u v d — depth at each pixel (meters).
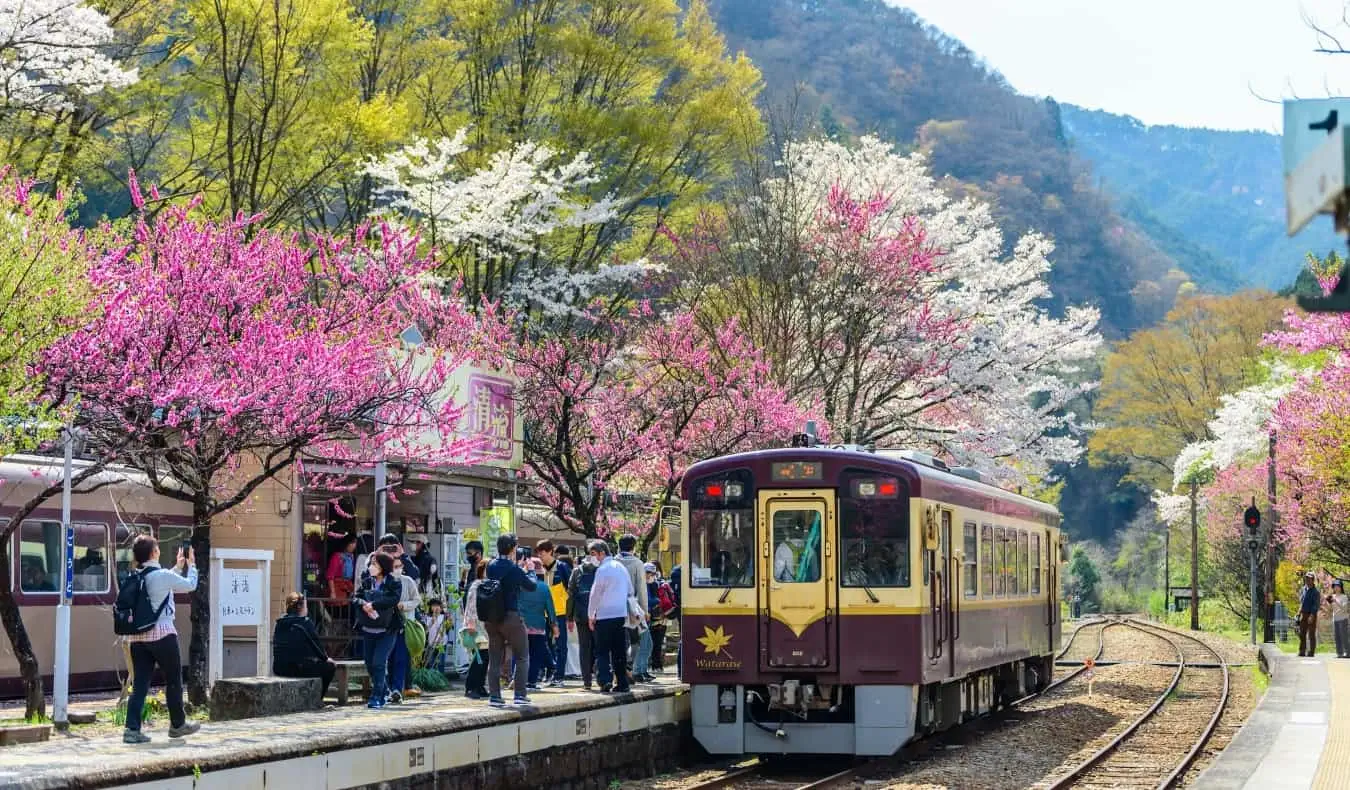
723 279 29.03
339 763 11.23
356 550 19.78
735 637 16.58
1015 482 32.94
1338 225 3.96
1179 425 63.91
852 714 16.75
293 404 15.35
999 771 15.87
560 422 24.11
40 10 20.05
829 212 28.92
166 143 27.81
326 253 18.78
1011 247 113.00
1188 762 16.38
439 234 27.66
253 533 19.89
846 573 16.39
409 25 30.67
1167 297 127.50
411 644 15.94
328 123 26.25
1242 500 48.59
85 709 15.77
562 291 29.05
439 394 20.30
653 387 24.80
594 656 20.03
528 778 13.86
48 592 18.34
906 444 31.61
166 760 9.62
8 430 13.38
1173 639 45.50
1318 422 28.97
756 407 24.80
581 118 30.12
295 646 15.34
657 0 31.56
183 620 20.53
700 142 31.48
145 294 15.08
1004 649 20.97
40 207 14.48
